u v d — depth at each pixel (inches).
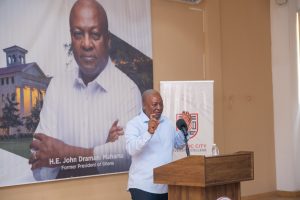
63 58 237.3
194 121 242.8
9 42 219.3
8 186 217.2
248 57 337.7
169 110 241.4
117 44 259.3
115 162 254.8
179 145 164.6
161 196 153.5
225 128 321.1
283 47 349.4
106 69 254.1
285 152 348.2
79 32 244.2
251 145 337.4
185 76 295.0
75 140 239.8
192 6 301.6
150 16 275.3
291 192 344.8
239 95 330.6
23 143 221.8
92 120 246.7
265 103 347.6
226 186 137.9
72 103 239.8
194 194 133.3
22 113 222.1
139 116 158.6
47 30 232.1
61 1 237.5
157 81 279.6
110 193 254.1
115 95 257.0
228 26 325.4
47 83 231.1
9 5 219.9
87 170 243.4
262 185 343.3
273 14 354.3
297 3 352.5
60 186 234.7
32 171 223.9
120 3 261.6
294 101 347.6
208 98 245.3
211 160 128.4
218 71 313.3
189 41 298.5
